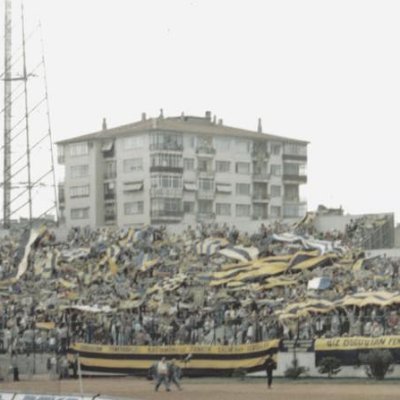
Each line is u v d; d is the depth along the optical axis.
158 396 91.62
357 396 86.81
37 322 126.25
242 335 112.62
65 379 110.75
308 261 133.12
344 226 155.38
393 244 152.75
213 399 88.00
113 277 151.25
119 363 111.56
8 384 99.69
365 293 110.88
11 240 174.62
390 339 101.00
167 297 133.75
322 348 103.50
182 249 157.75
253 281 133.50
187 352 109.88
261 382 103.44
